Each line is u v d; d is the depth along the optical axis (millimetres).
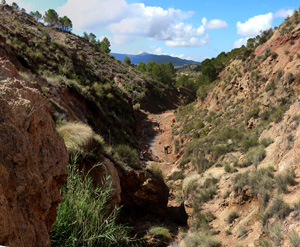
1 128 2508
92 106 22531
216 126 28516
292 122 11977
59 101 16047
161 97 77500
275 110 20219
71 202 4543
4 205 2039
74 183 5254
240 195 10578
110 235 4594
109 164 11148
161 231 10883
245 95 28188
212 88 41656
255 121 21828
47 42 33844
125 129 31641
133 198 13266
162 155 32938
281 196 8242
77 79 27797
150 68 100688
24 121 2920
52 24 83688
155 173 14969
